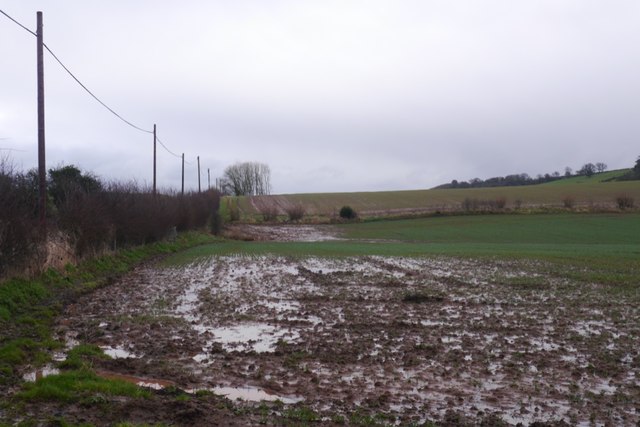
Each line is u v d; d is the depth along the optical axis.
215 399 8.16
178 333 12.88
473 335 13.12
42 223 18.58
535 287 22.06
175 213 45.62
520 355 11.19
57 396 7.64
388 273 27.12
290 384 9.13
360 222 83.69
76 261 22.36
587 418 7.86
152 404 7.61
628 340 12.74
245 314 15.56
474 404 8.34
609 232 65.50
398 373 9.84
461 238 64.44
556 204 87.38
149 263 31.39
